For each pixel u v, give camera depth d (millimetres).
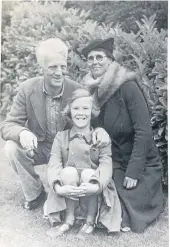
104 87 2305
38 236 2307
